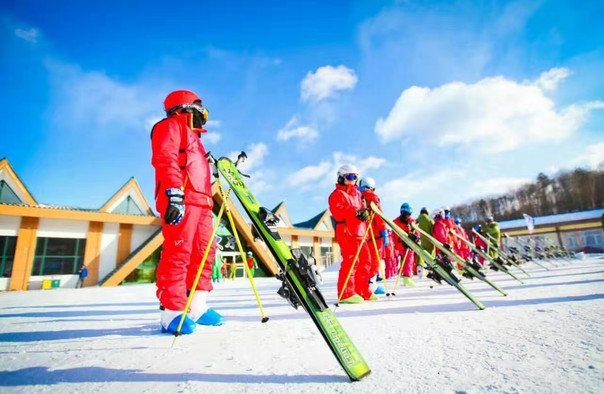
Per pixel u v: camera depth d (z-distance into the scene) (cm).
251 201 200
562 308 228
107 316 321
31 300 593
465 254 857
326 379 112
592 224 2483
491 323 192
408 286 583
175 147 211
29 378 123
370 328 196
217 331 211
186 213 217
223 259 1625
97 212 1500
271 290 691
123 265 1405
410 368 118
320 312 129
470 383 101
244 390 104
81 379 121
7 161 1503
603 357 119
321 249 2386
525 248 1301
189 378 119
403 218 620
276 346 162
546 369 109
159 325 251
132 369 132
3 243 1334
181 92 244
